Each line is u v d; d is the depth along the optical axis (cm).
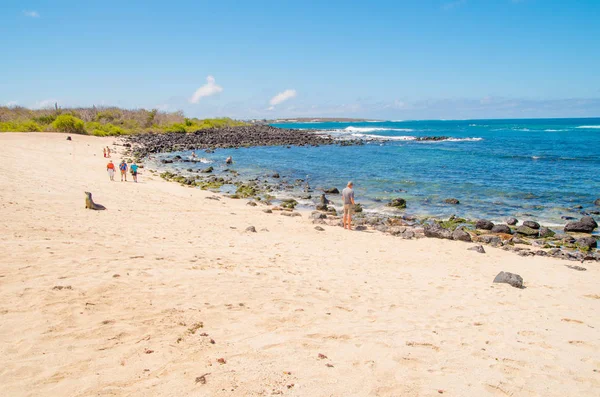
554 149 5188
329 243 1342
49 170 2488
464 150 5231
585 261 1266
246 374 431
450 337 616
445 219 1912
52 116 7712
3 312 518
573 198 2330
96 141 5381
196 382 404
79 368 411
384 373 471
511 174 3212
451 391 444
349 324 636
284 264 1011
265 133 8531
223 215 1711
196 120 10944
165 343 487
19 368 399
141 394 375
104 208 1542
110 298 607
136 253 920
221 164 3947
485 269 1121
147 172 3131
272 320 612
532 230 1634
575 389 477
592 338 653
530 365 535
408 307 759
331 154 4900
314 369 461
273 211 1969
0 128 6003
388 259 1180
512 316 745
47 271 694
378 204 2261
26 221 1133
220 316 600
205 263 911
